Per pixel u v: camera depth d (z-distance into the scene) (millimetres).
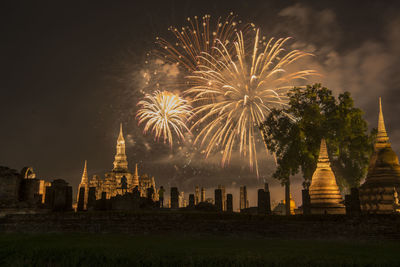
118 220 26797
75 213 27844
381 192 27609
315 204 30156
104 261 16734
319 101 42938
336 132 40594
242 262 15305
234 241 21906
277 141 43750
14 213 30828
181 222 25672
